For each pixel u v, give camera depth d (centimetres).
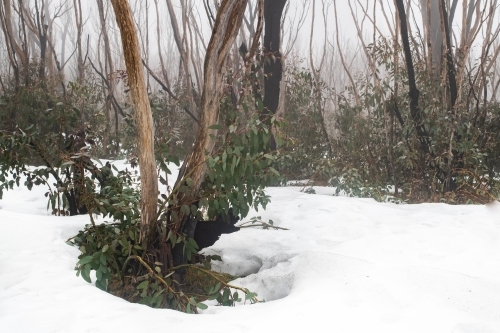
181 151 413
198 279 430
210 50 377
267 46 1021
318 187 991
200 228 428
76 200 571
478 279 347
